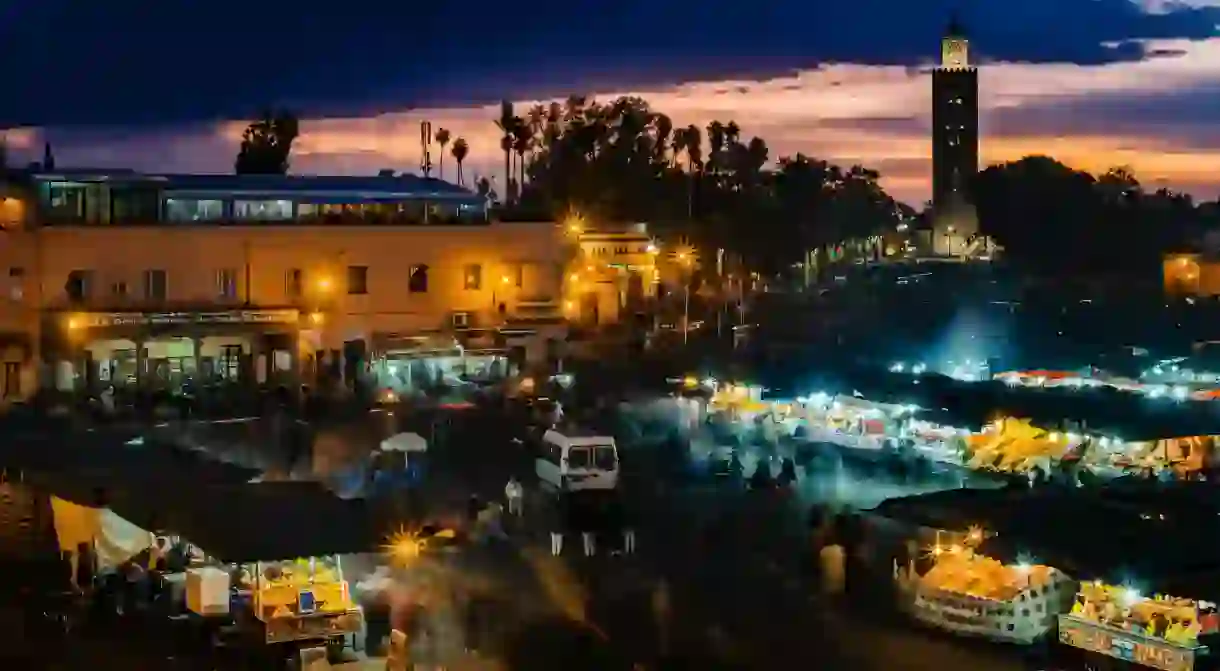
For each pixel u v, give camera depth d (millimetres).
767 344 98875
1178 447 47219
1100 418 49500
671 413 69062
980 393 57094
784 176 168750
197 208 80312
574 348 91438
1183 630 28312
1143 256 151625
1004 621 32062
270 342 76938
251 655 29562
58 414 65375
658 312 109562
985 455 51844
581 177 153750
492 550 41688
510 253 85438
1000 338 96500
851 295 124562
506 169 155750
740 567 39594
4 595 34625
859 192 173500
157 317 73688
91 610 32938
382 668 29391
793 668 30281
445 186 90812
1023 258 155375
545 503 47312
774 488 51250
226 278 78062
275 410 68188
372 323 81438
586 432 50656
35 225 73875
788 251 157250
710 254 149625
